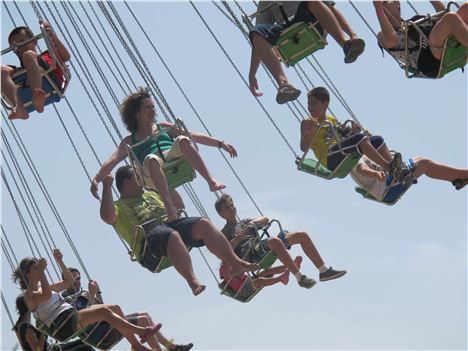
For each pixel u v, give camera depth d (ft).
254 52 63.57
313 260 68.49
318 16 61.05
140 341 66.69
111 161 64.49
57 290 68.54
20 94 64.13
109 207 64.13
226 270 69.26
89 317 66.39
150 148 63.36
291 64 63.05
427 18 62.85
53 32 64.80
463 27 60.49
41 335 68.44
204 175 62.03
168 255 61.26
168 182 63.46
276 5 62.18
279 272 70.79
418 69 63.46
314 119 66.03
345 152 64.69
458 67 63.10
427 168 66.03
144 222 63.98
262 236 68.69
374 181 66.80
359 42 60.29
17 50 63.67
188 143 62.54
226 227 69.26
